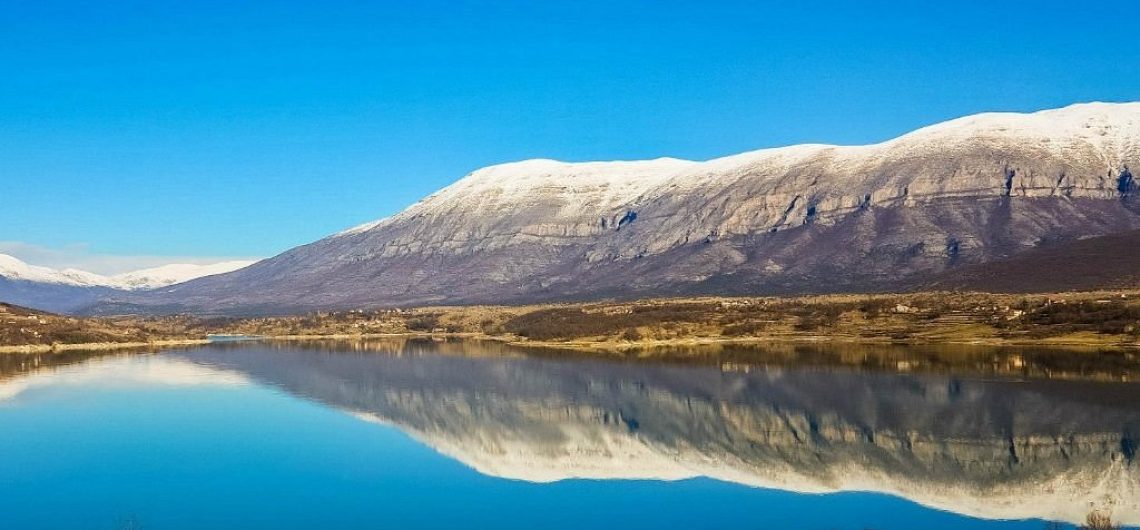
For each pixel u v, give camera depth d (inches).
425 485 3604.8
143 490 3516.2
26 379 7317.9
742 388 6269.7
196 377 7568.9
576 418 5246.1
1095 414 4832.7
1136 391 5541.3
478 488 3560.5
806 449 4239.7
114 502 3353.8
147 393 6382.9
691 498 3395.7
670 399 5885.8
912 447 4202.8
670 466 3946.9
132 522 3125.0
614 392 6304.1
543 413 5442.9
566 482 3663.9
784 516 3142.2
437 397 6190.9
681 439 4554.6
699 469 3882.9
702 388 6343.5
